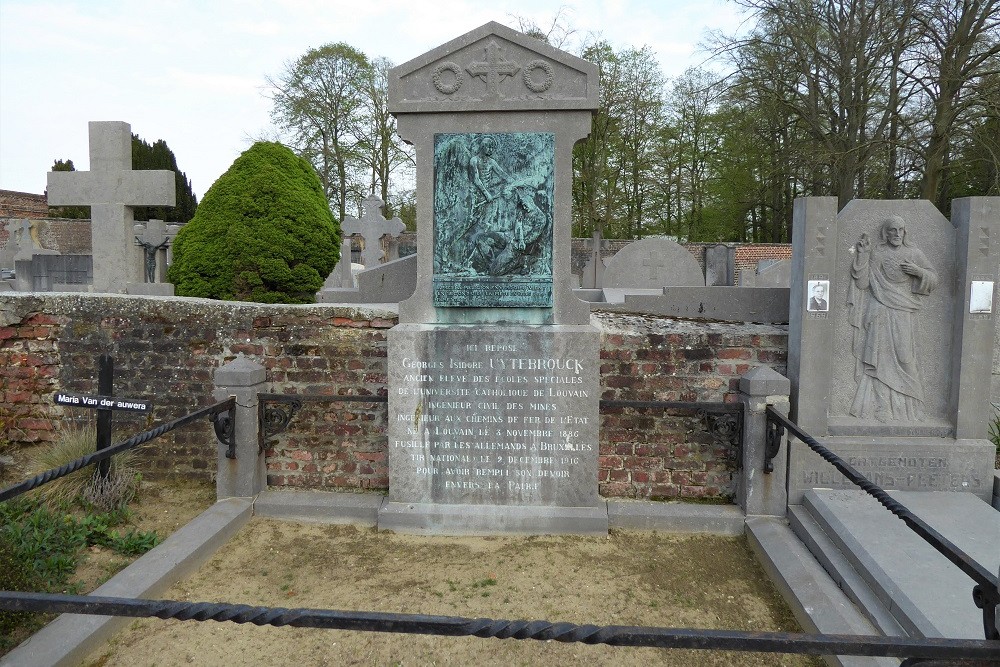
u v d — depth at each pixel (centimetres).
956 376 421
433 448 413
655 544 394
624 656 285
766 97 1744
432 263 410
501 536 403
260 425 443
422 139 403
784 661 281
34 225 2198
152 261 1145
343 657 284
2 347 493
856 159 1634
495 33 391
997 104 1355
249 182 638
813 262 414
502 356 404
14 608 176
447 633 169
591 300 813
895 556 326
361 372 455
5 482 450
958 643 151
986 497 419
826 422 424
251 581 348
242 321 465
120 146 655
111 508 417
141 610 174
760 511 409
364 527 418
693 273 1227
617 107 2297
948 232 421
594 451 406
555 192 400
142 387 480
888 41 1530
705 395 442
